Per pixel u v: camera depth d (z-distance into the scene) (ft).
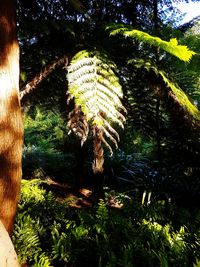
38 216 7.86
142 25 10.00
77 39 8.11
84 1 8.75
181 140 10.27
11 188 5.26
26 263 6.26
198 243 5.90
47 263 5.74
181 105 8.01
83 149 12.91
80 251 6.36
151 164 14.01
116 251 6.30
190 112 7.76
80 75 6.54
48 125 23.49
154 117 10.17
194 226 7.17
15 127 5.28
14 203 5.42
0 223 4.87
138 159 16.66
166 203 9.18
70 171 15.88
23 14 8.04
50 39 8.32
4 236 4.61
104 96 6.52
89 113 6.27
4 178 5.13
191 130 8.96
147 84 8.65
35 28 7.30
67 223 7.57
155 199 10.50
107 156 15.66
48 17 8.44
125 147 16.26
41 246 6.79
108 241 6.42
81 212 7.79
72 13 8.73
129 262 5.39
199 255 5.62
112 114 6.56
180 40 9.17
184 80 9.46
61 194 12.66
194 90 9.66
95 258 6.31
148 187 11.42
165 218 8.09
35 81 7.72
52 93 9.62
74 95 6.32
